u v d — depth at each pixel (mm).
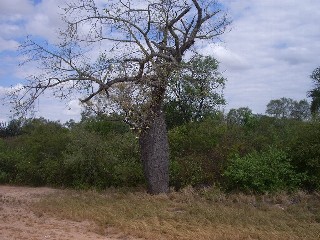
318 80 33375
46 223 11492
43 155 21156
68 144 19969
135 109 15188
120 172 17984
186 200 14383
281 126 20875
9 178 21859
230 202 14078
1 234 10203
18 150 23188
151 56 15133
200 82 17297
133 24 15602
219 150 17219
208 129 18891
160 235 9992
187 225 10867
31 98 14945
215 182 16312
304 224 11031
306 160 16125
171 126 22625
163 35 15977
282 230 10484
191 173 16844
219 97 24375
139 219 11461
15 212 13188
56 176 20125
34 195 16906
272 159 15961
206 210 12406
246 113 21812
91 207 13180
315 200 14117
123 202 13914
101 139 19594
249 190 15445
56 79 15164
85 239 9766
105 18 15492
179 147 18594
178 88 17594
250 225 10852
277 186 15305
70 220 11852
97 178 18703
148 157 15961
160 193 15352
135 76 15117
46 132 22500
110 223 11109
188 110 22453
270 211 12656
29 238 9820
